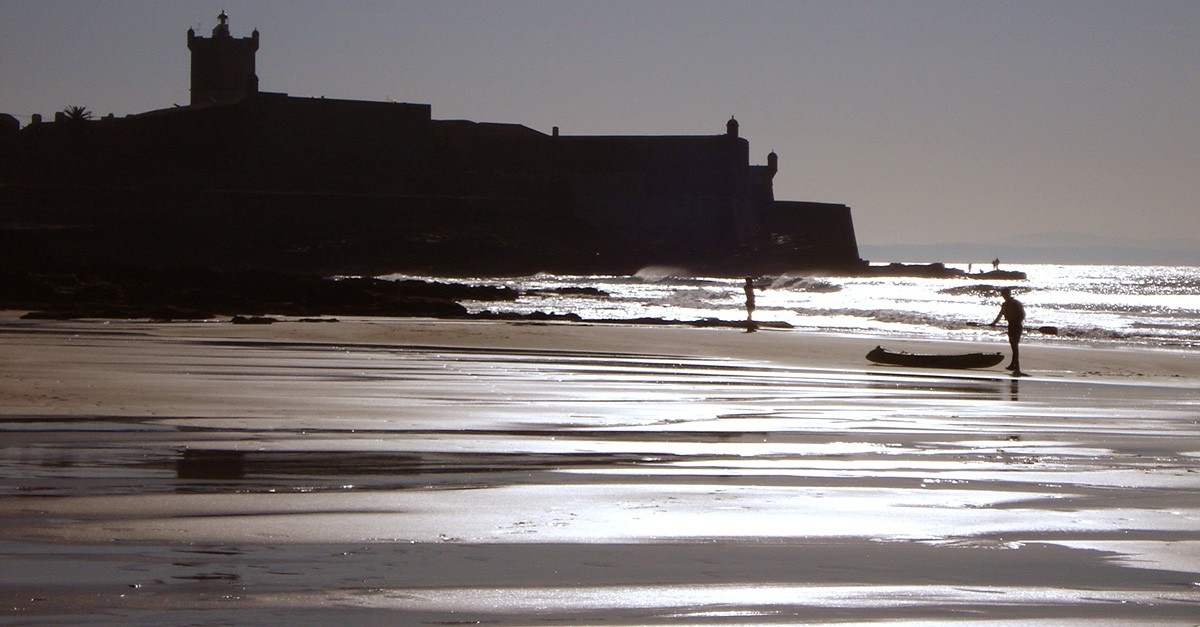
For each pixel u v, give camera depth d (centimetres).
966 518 2895
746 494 3219
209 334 11825
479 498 3098
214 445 4069
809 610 2069
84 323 14062
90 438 4191
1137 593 2195
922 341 12112
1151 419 5584
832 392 6906
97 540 2528
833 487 3359
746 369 8750
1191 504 3112
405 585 2198
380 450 4028
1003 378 8594
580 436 4559
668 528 2745
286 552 2448
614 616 2022
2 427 4447
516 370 8144
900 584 2244
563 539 2616
